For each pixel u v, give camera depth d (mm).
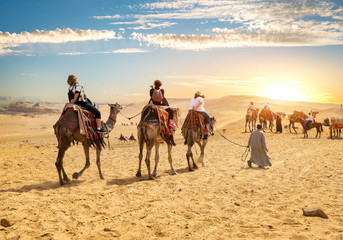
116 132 67500
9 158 14219
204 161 14359
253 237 4938
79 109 8828
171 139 10594
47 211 6246
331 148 19328
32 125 142625
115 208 6711
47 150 18938
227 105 174625
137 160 14453
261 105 162875
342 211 6344
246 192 8305
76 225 5566
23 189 8180
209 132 12695
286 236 4914
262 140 12539
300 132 34000
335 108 65875
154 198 7570
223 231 5293
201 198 7660
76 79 9078
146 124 9828
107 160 14375
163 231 5301
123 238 5008
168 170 11883
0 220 5449
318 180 9656
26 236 4945
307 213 6074
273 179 10031
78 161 13867
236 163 13688
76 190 8102
